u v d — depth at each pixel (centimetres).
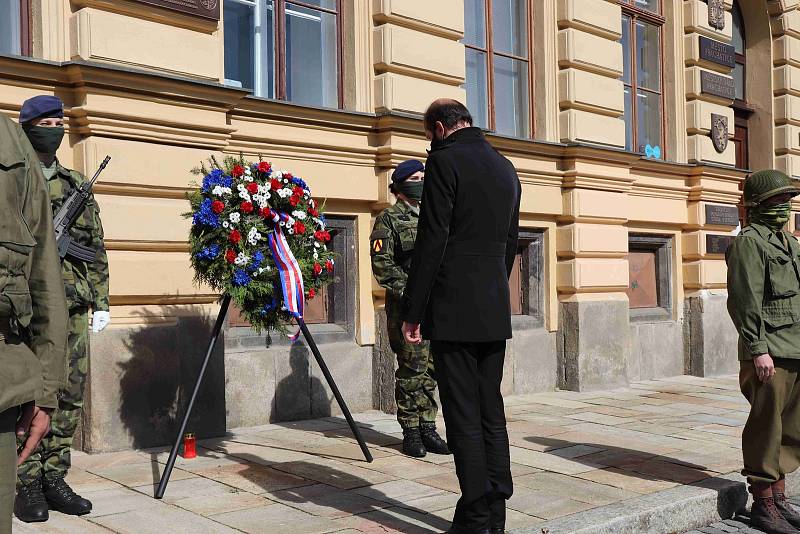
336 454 553
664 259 1024
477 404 377
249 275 485
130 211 554
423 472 509
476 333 369
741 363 454
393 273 547
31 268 232
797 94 1231
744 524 469
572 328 866
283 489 468
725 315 1045
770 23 1212
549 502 452
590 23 890
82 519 411
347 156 698
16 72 518
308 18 711
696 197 1027
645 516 427
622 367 905
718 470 525
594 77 895
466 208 370
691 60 1030
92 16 539
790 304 442
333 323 718
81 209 423
